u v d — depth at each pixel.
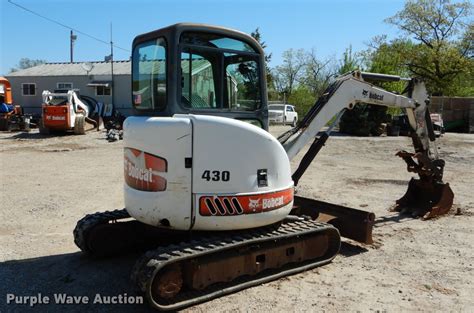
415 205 7.96
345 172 12.26
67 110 20.97
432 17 36.94
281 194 4.72
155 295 4.01
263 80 4.90
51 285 4.76
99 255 5.43
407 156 7.62
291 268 5.07
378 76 6.86
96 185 9.97
